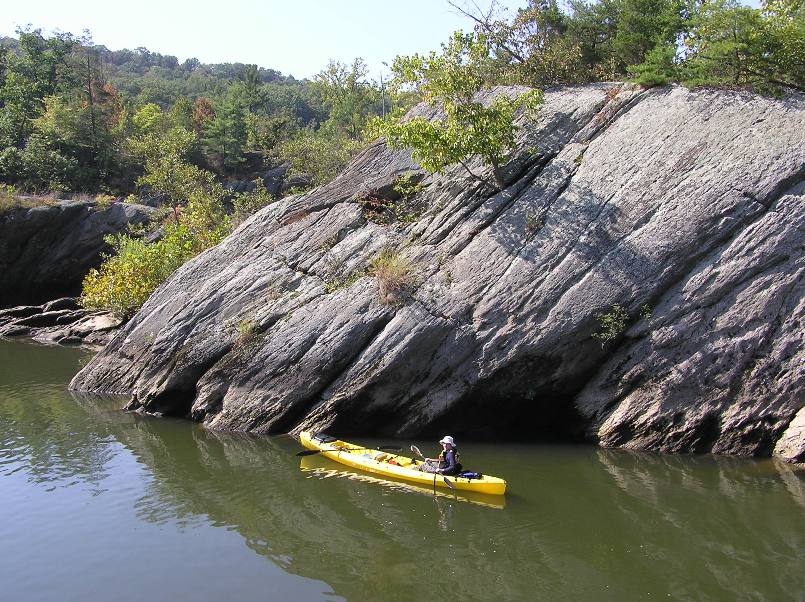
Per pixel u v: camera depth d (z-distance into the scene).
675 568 9.73
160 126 65.44
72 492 12.80
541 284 15.23
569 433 15.63
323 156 48.34
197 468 14.02
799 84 16.72
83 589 9.46
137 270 28.83
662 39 19.53
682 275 14.60
